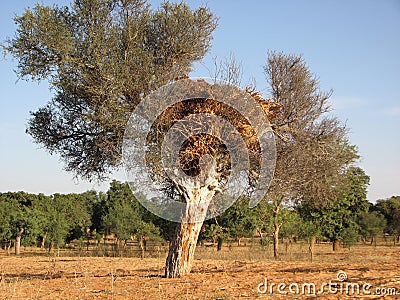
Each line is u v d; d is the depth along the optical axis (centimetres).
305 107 1424
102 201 5009
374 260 2178
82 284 1246
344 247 3859
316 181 1459
